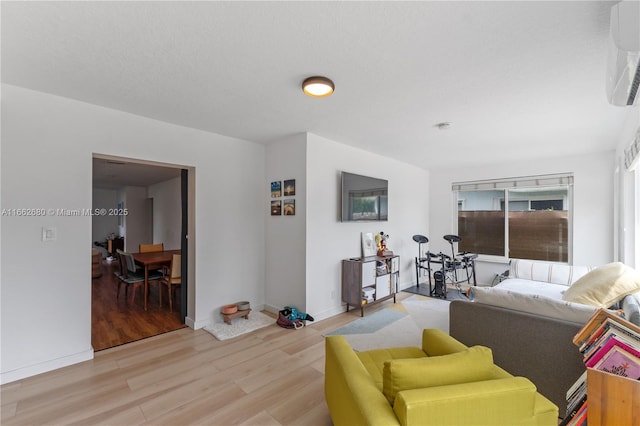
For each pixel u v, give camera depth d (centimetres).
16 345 222
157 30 154
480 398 108
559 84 214
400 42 164
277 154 381
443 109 264
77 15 141
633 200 308
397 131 333
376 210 443
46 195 235
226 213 358
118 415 186
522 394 112
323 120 297
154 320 355
